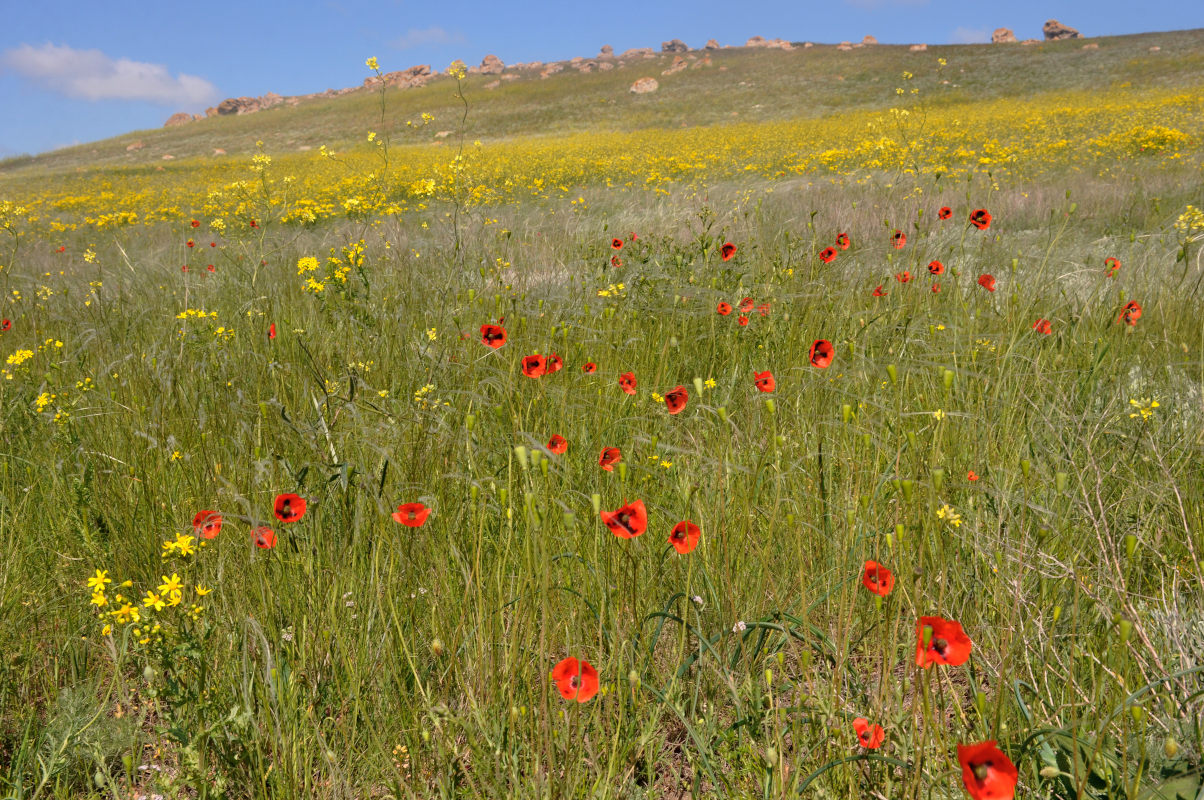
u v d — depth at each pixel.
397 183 16.66
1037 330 3.55
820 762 1.67
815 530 2.22
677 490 2.45
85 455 2.83
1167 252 5.55
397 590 2.15
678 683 1.95
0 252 9.96
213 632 2.02
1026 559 2.09
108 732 1.87
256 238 7.20
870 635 2.10
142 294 6.54
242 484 2.66
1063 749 1.50
